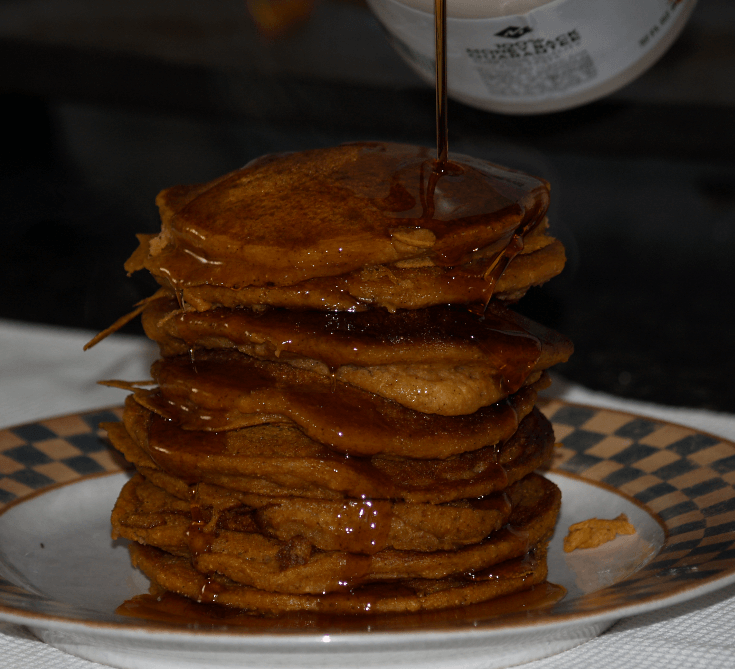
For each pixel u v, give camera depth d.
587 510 0.87
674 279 1.52
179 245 0.81
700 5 2.05
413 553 0.80
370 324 0.79
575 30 0.91
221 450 0.79
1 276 1.43
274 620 0.79
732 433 0.94
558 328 1.30
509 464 0.82
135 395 0.82
